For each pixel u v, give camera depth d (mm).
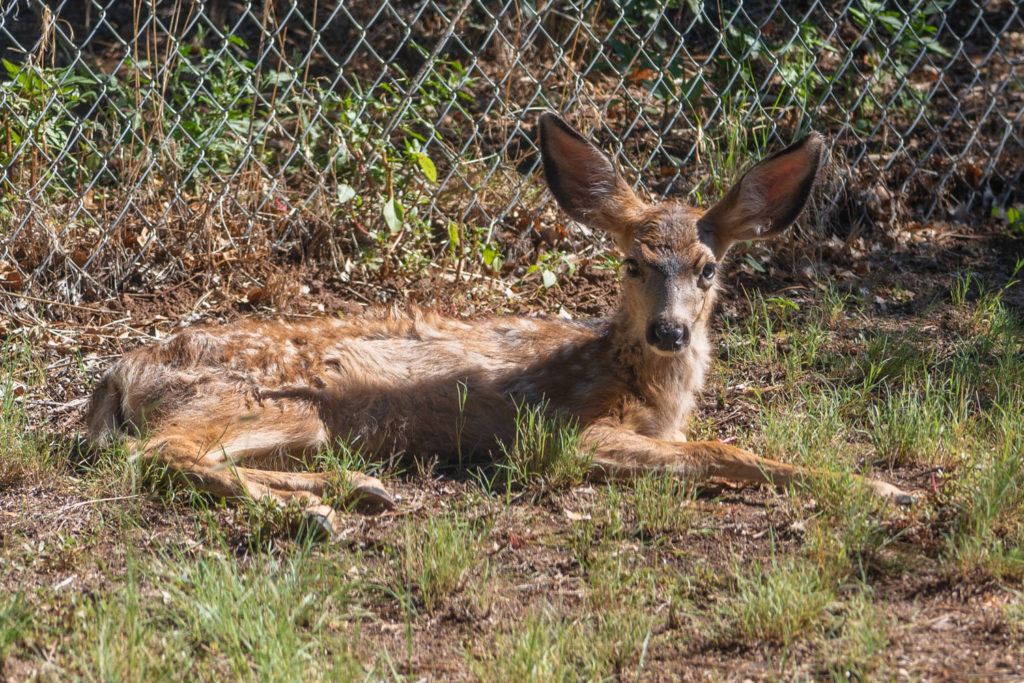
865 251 13539
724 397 10367
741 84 15352
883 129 15336
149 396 8891
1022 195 14938
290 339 9250
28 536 7793
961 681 6012
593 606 6910
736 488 8594
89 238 12203
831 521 7727
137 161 12680
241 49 16641
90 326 11367
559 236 13117
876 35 14742
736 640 6488
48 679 6070
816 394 10312
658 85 13859
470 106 15547
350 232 12828
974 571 7039
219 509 8102
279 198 12953
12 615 6512
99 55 16438
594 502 8352
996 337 11086
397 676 6078
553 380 9336
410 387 9250
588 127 13797
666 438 9461
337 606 6891
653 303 8906
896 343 11117
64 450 9172
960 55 17469
